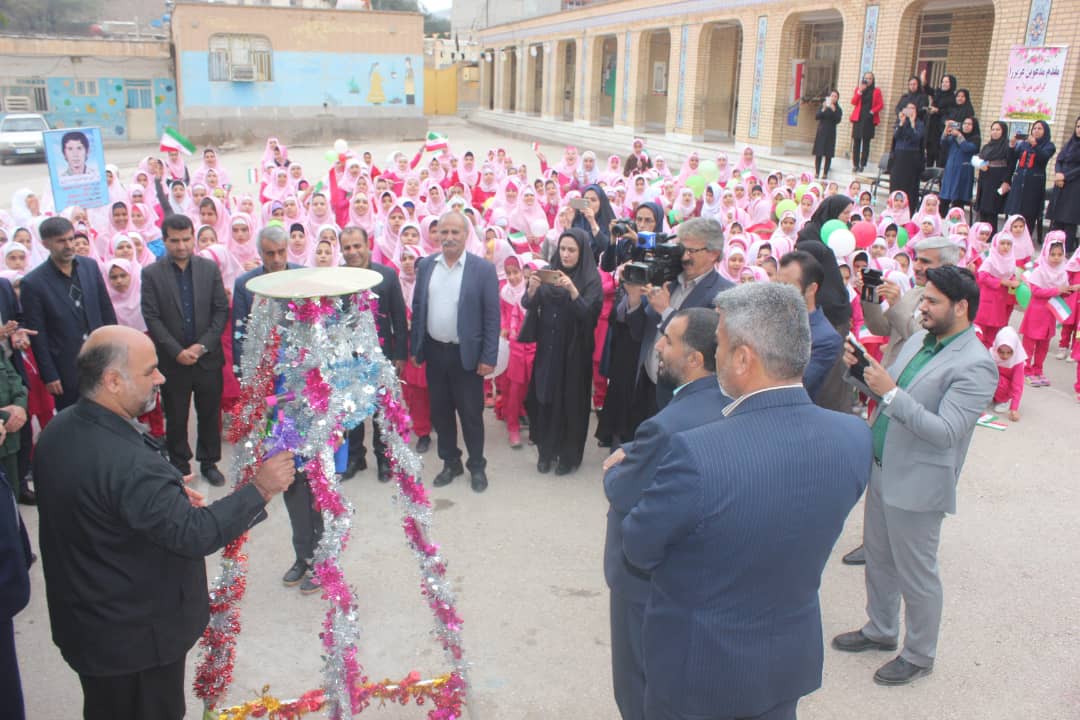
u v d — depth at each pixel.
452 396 5.77
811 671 2.45
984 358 3.53
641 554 2.32
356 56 32.06
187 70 29.97
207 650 3.49
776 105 19.31
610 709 3.72
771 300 2.31
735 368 2.36
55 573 2.74
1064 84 12.73
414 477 3.37
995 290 8.42
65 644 2.79
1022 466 6.29
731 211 11.62
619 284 5.56
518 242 8.21
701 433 2.27
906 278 7.07
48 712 3.67
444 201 11.66
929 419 3.41
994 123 12.80
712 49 24.55
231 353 6.55
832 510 2.32
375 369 3.20
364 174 12.90
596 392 7.22
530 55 34.41
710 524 2.21
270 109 31.41
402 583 4.70
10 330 4.80
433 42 43.03
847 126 17.31
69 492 2.64
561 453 6.08
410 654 4.10
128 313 6.68
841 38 19.64
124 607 2.74
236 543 3.24
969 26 16.58
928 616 3.80
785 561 2.30
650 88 28.08
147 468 2.67
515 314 6.77
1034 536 5.27
